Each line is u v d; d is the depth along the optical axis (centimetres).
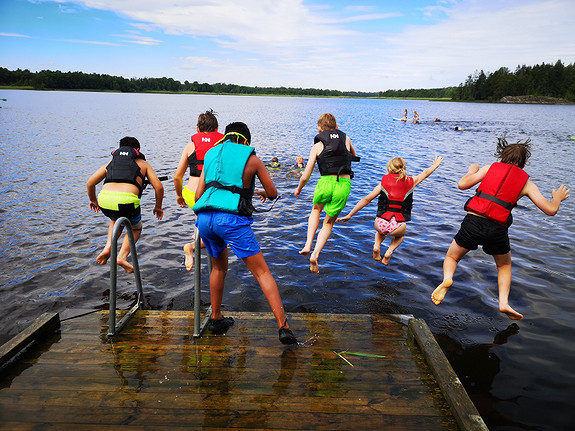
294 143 2067
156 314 394
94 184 482
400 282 527
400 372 300
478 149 1934
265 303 466
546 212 374
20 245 645
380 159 1582
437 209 891
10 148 1656
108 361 308
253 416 250
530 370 352
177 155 1609
